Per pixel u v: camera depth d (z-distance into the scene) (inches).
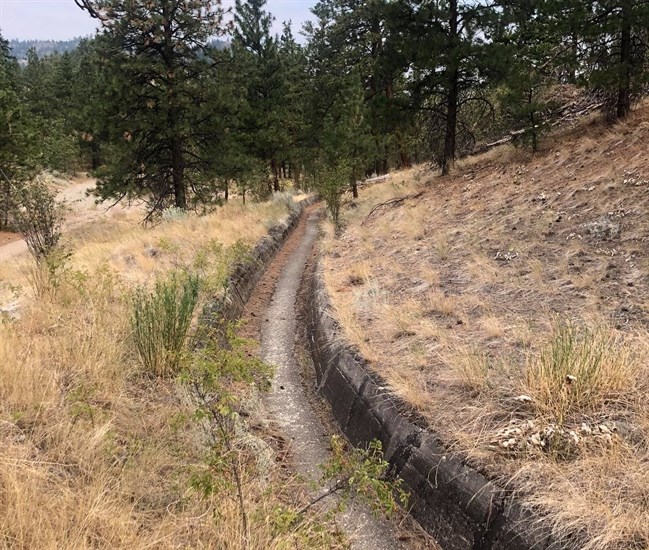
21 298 280.8
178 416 148.5
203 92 697.6
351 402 212.1
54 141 1408.7
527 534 121.1
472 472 143.9
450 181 591.8
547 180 438.3
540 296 253.8
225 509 129.1
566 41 511.2
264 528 125.2
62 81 2074.3
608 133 464.8
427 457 158.9
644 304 217.8
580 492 126.3
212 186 762.8
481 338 222.4
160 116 676.7
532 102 535.2
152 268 363.3
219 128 730.8
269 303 394.3
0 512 108.8
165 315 219.5
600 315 217.2
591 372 165.8
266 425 211.8
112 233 699.4
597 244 296.5
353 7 1093.8
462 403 176.1
